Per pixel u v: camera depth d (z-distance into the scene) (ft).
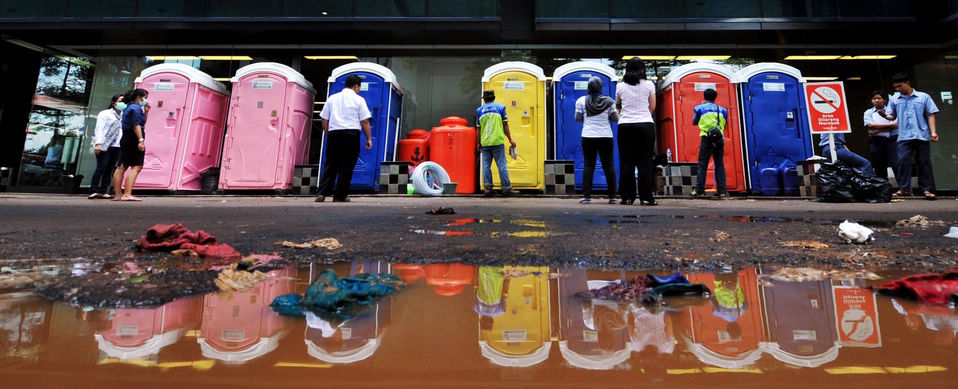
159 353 1.49
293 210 11.36
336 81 27.09
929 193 17.85
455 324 1.92
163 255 4.04
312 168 26.18
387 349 1.56
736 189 25.64
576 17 31.12
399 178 24.61
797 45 31.78
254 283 2.89
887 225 7.39
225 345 1.60
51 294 2.44
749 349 1.58
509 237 5.64
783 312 2.15
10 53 32.63
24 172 31.91
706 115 19.21
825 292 2.64
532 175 26.16
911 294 2.46
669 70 32.27
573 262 3.83
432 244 4.97
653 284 2.72
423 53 32.60
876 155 20.22
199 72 28.04
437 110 31.89
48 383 1.17
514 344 1.64
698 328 1.88
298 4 31.86
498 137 21.06
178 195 25.81
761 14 30.73
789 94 26.09
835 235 5.94
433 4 31.55
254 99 26.96
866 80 31.48
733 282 2.99
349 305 2.25
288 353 1.50
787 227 7.03
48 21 31.19
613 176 15.25
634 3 31.22
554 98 26.89
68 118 32.71
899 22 29.66
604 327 1.89
